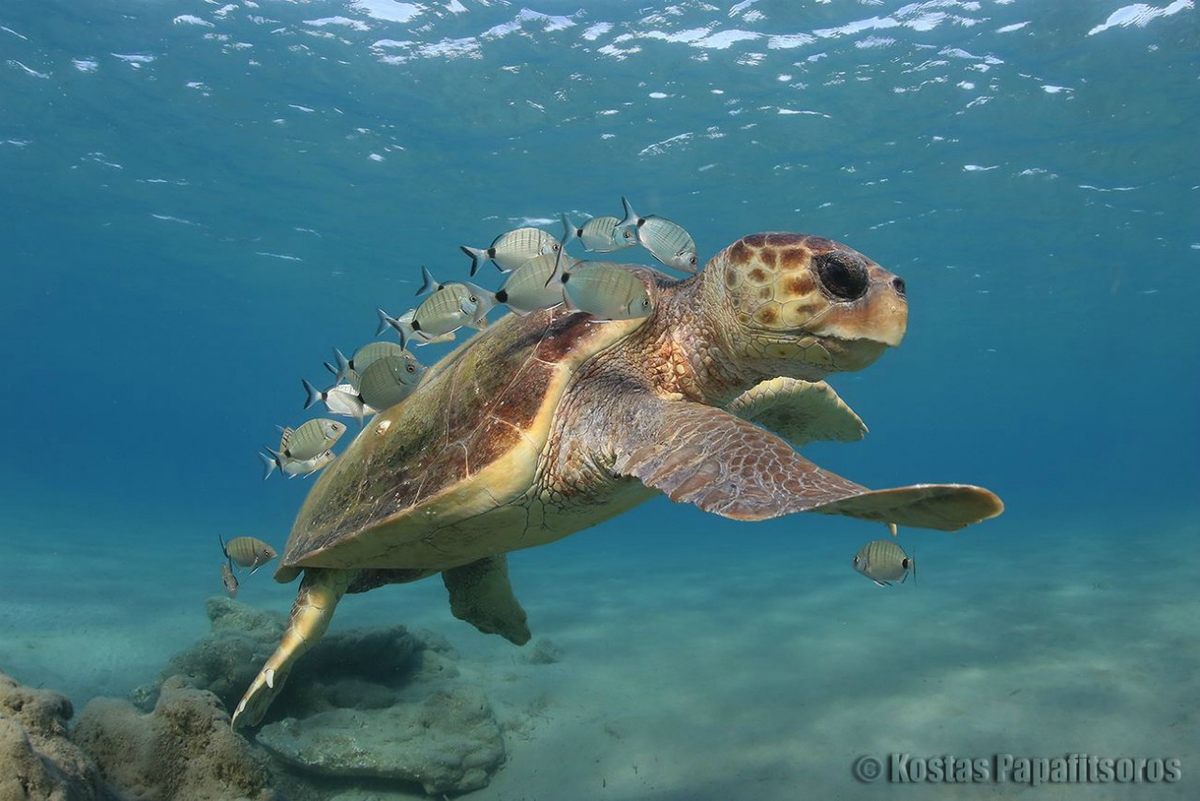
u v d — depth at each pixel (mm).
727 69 16984
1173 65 15852
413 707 6754
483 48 16844
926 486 2232
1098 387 76938
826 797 5348
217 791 3854
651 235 5039
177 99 19797
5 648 8000
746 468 2873
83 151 23672
